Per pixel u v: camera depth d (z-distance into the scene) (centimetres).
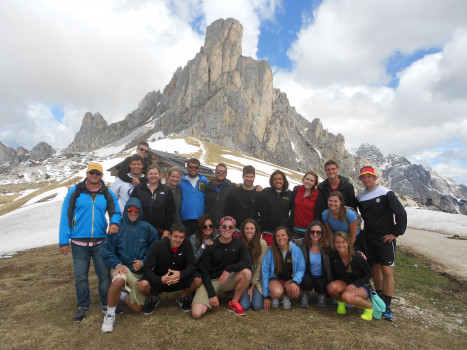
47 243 1884
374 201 727
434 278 1070
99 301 762
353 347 537
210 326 612
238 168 8162
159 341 554
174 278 655
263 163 11119
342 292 686
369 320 661
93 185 692
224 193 920
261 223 868
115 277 616
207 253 710
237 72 19450
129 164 908
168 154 4928
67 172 10844
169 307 720
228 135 17475
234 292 728
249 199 866
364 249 760
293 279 710
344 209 732
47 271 1087
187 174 913
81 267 661
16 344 545
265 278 720
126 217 702
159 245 675
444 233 2264
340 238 681
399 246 1712
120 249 689
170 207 782
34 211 3094
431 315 724
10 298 784
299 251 739
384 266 715
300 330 595
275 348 530
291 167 18638
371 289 686
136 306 677
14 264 1232
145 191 771
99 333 585
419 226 2648
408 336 596
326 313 698
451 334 623
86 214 667
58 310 696
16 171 12038
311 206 820
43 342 551
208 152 10275
